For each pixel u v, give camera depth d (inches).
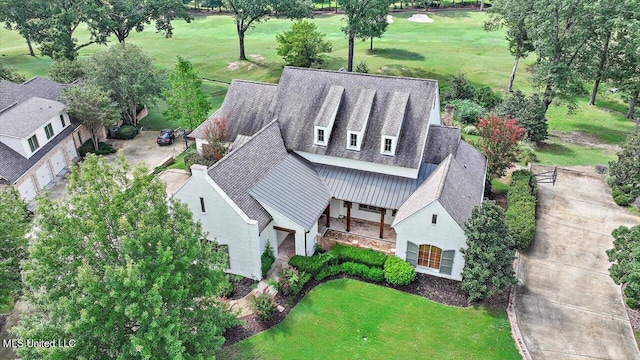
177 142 2341.3
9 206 1111.6
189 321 915.4
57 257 860.6
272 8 3395.7
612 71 2438.5
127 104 2433.6
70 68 2637.8
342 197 1414.9
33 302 847.1
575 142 2246.6
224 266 958.4
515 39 2765.7
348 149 1466.5
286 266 1323.8
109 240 905.5
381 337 1090.7
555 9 2062.0
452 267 1245.7
